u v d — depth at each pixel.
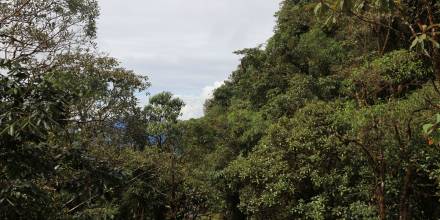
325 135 11.92
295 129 12.58
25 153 4.61
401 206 9.61
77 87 4.94
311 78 17.98
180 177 16.92
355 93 10.85
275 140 13.35
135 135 18.50
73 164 5.26
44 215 4.98
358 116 9.30
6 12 8.67
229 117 23.00
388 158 9.55
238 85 26.73
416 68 9.61
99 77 14.31
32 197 4.62
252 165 13.38
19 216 4.53
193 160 19.72
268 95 21.41
